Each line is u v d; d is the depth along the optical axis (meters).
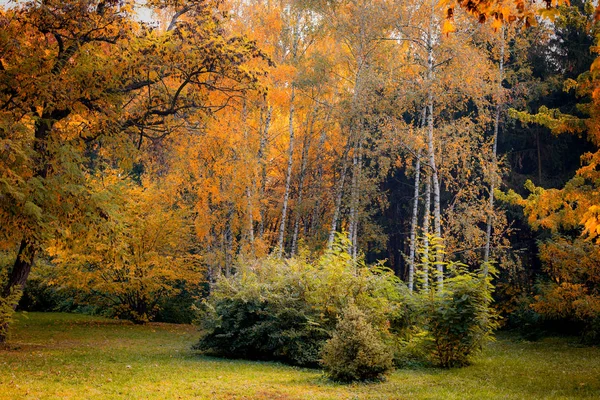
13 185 10.37
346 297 12.16
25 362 10.45
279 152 27.64
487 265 12.38
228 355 13.31
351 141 23.19
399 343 12.66
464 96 18.69
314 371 11.00
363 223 27.91
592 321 17.33
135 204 20.50
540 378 10.05
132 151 14.72
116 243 13.68
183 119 16.58
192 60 14.29
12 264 20.75
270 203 28.38
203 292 26.45
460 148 18.16
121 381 8.77
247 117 23.27
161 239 21.31
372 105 20.61
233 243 22.56
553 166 25.59
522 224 25.44
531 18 3.94
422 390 8.48
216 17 15.44
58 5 12.56
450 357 12.09
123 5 13.37
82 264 20.44
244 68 14.92
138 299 22.52
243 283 13.48
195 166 20.47
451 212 18.62
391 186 31.70
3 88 11.82
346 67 24.28
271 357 12.86
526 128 25.33
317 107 25.09
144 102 15.49
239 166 20.42
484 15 4.04
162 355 12.76
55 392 7.53
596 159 11.19
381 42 22.56
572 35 24.06
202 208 20.80
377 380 9.55
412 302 12.81
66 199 11.94
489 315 12.27
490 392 8.25
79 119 14.44
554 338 19.64
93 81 12.75
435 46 18.91
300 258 14.15
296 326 12.46
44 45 13.45
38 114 13.48
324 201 28.95
